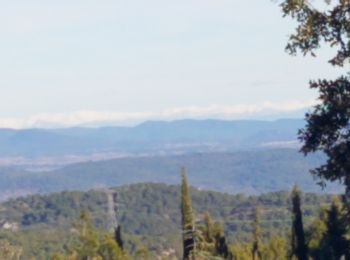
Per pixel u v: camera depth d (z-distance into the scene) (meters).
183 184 107.00
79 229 121.50
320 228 127.81
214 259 105.62
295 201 125.50
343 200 31.75
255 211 150.38
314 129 28.80
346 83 28.61
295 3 28.95
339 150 28.53
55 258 126.44
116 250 118.31
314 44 29.25
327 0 29.05
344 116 28.52
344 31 28.98
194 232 106.06
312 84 28.94
